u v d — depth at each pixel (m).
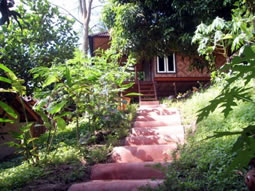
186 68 8.77
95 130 4.39
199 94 5.66
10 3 2.44
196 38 5.29
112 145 3.79
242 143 0.74
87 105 4.04
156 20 7.54
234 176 2.02
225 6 6.14
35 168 3.10
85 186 2.55
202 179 2.25
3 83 4.62
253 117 3.00
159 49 7.86
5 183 2.70
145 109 5.57
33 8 7.57
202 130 3.45
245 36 3.85
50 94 3.63
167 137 3.81
